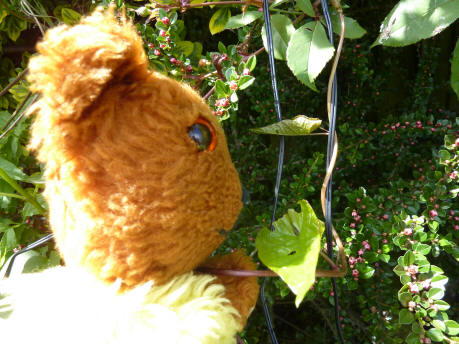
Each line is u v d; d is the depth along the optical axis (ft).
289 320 2.25
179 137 0.61
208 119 0.67
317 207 1.67
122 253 0.62
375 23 2.40
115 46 0.57
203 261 0.76
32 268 1.11
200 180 0.62
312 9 0.84
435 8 0.65
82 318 0.62
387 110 2.61
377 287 1.42
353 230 1.25
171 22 1.18
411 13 0.67
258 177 2.03
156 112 0.61
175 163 0.61
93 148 0.59
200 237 0.65
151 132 0.60
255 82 1.98
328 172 0.71
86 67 0.55
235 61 1.14
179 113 0.62
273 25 0.96
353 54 2.05
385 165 2.08
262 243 0.71
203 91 1.38
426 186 1.25
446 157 1.22
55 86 0.55
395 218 1.20
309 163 1.53
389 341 1.33
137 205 0.60
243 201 0.77
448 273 1.92
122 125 0.59
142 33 1.26
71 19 1.45
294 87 2.16
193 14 2.24
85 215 0.61
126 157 0.59
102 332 0.60
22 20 1.75
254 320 1.77
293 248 0.67
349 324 1.73
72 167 0.60
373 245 1.19
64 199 0.63
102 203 0.60
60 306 0.64
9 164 1.26
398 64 2.55
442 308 1.06
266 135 2.40
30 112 0.61
